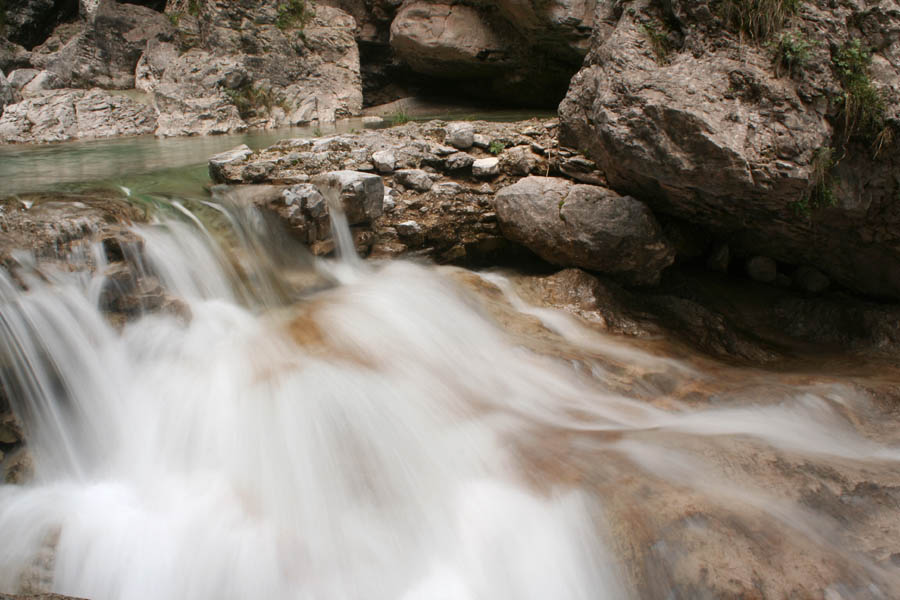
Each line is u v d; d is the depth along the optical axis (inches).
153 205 227.6
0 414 157.2
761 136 206.8
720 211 247.8
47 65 516.1
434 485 159.6
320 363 193.2
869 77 211.0
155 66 511.5
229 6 522.3
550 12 460.1
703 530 140.9
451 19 514.6
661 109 212.1
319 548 142.9
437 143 307.7
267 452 163.5
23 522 143.4
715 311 267.1
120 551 137.9
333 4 609.3
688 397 206.7
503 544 144.6
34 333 164.6
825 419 195.9
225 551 139.8
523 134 311.3
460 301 241.8
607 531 143.0
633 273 261.7
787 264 297.9
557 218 253.4
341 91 553.9
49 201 213.6
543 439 177.6
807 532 142.2
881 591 129.4
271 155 281.3
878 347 251.4
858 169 224.8
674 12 233.6
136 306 187.3
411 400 186.2
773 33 213.6
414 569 140.9
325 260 246.4
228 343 195.9
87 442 170.1
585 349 228.8
